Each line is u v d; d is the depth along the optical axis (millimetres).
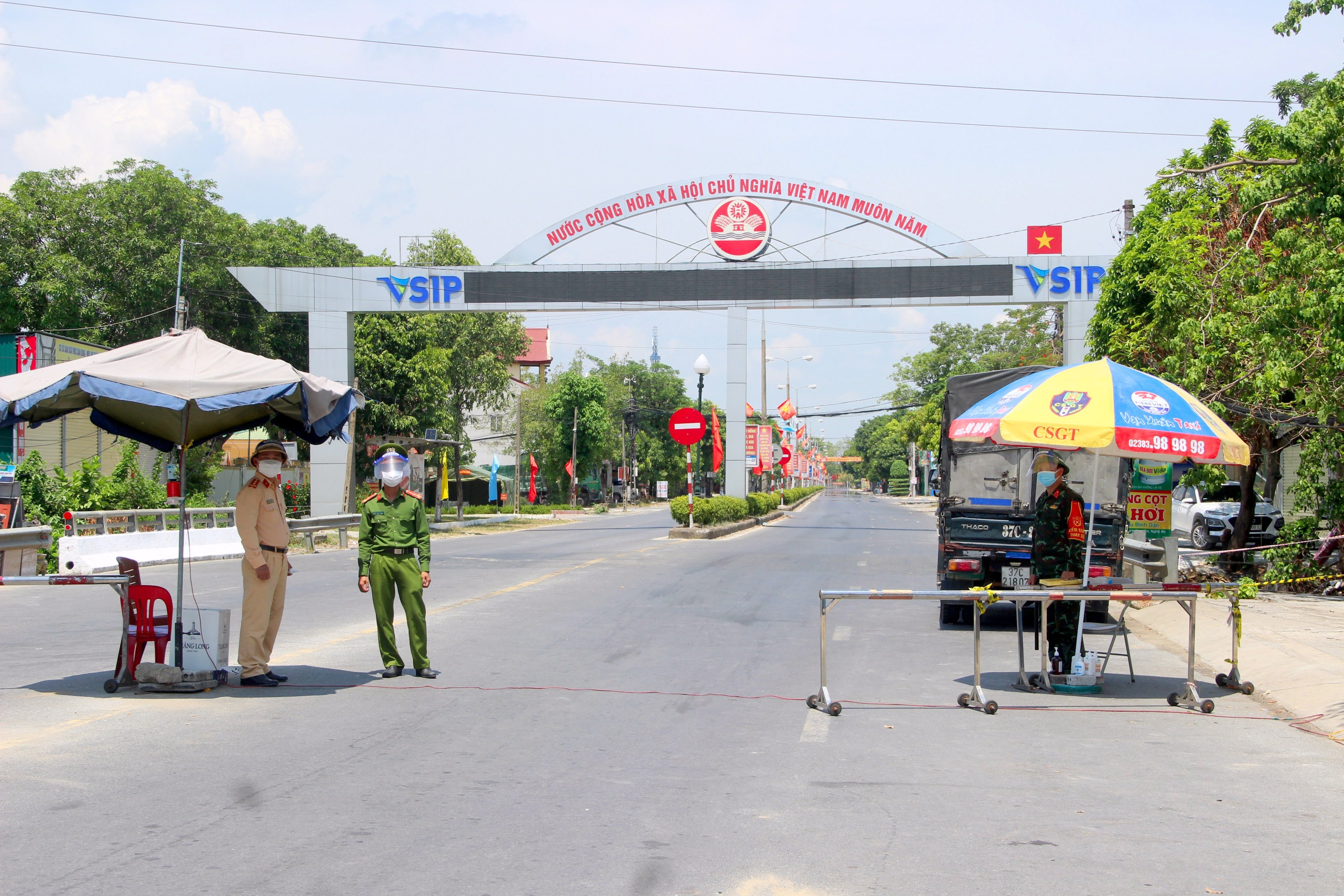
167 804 5488
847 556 22828
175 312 32844
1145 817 5500
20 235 35281
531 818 5340
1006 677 9695
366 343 42906
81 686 8742
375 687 8805
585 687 8867
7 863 4586
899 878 4555
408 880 4449
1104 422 8211
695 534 29109
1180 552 18109
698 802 5660
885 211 31484
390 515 9195
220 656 8719
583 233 32438
